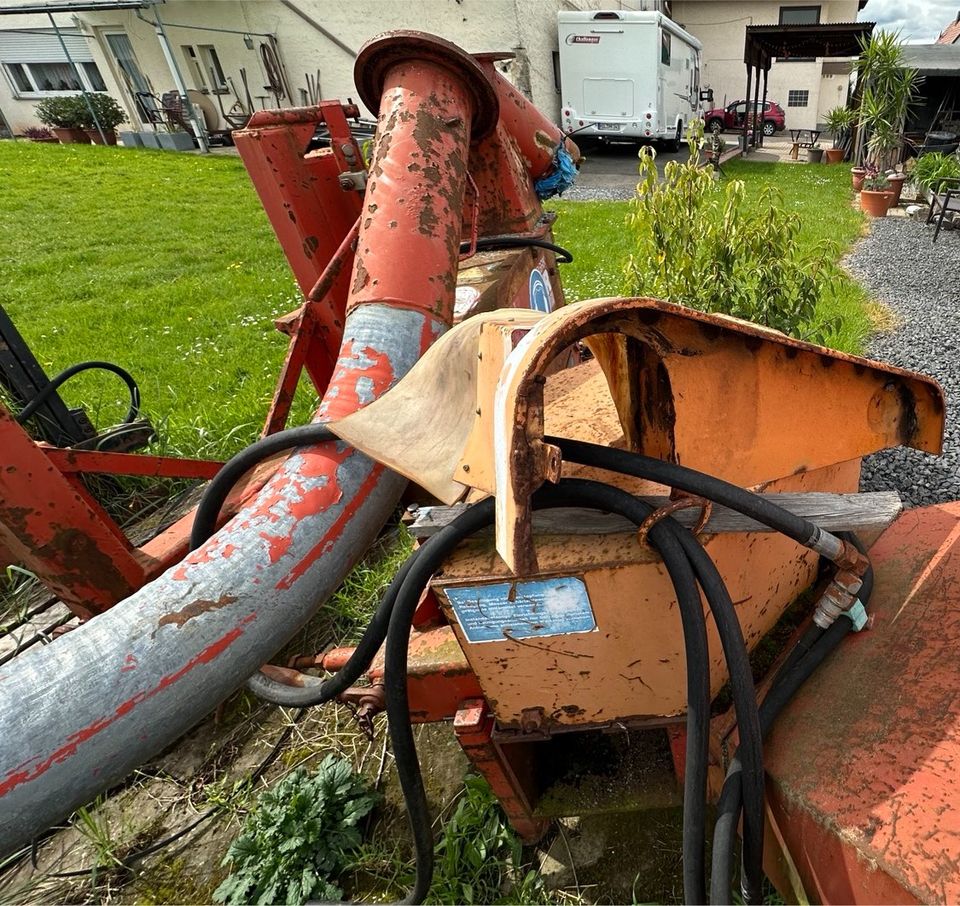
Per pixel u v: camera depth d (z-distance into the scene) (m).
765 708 1.22
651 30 13.62
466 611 1.13
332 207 2.26
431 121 1.68
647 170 3.33
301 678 1.61
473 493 1.26
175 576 0.96
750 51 15.63
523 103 2.65
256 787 2.08
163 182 13.16
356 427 1.07
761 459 1.16
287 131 2.11
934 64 13.56
